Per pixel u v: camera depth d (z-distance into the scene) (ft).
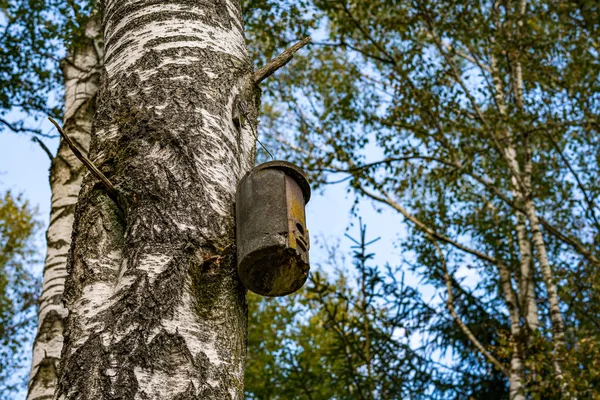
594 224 33.76
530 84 33.37
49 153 18.40
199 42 9.58
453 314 32.45
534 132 33.19
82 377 7.11
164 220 7.99
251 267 8.19
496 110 34.12
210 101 9.06
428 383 32.22
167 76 9.10
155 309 7.45
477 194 36.58
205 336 7.56
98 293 7.72
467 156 33.09
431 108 32.96
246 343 8.13
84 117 19.35
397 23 33.63
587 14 33.71
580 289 30.01
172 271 7.70
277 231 8.23
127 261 7.80
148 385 7.04
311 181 33.42
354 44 35.45
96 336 7.34
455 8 33.68
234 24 10.32
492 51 33.40
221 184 8.53
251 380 35.63
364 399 27.96
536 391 26.68
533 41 32.96
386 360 31.09
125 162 8.42
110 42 9.90
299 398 31.78
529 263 32.58
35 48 23.84
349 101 34.99
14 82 24.07
